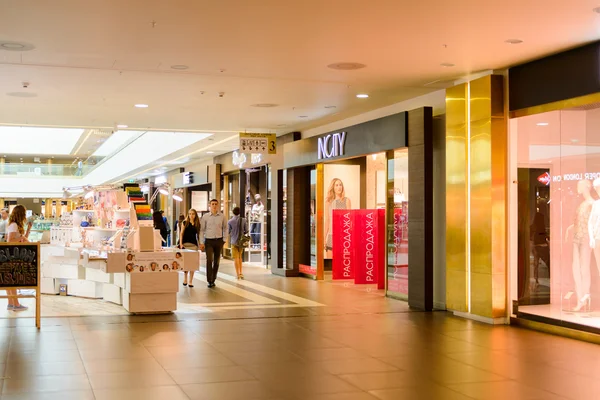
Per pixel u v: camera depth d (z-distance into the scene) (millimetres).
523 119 8391
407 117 10227
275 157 15945
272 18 6344
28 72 8805
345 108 11773
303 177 15164
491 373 5773
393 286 11125
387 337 7496
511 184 8484
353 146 11945
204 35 6965
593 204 7484
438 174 9930
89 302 10516
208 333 7680
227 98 10781
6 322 8328
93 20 6430
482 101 8617
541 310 8148
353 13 6129
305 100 10930
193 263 9375
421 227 9836
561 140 7895
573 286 7781
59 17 6340
